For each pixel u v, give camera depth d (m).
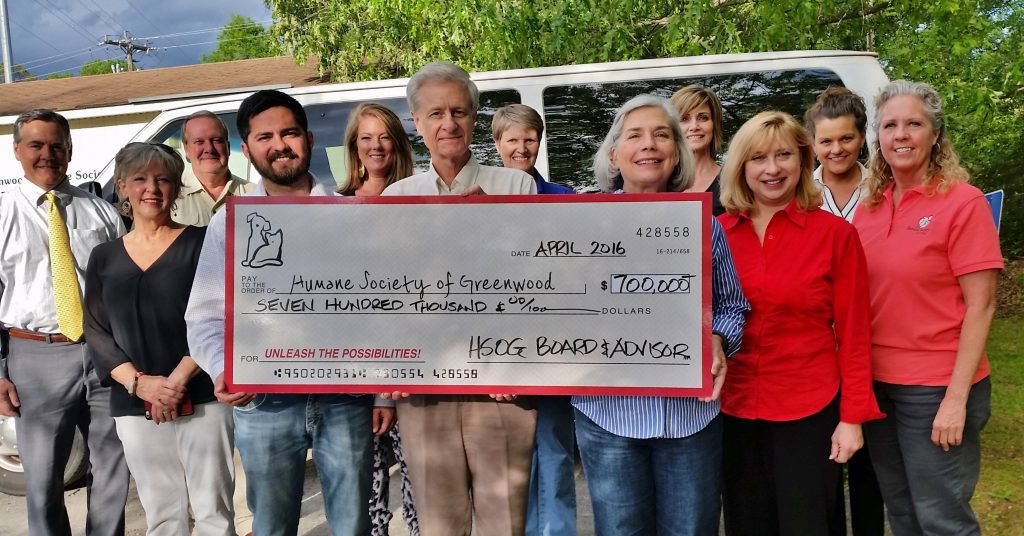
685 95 3.80
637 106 2.40
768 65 4.27
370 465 2.69
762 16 6.44
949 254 2.43
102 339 2.89
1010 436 4.66
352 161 3.60
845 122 3.36
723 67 4.29
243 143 2.71
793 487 2.43
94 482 3.17
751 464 2.54
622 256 2.36
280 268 2.46
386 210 2.43
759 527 2.56
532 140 3.82
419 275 2.44
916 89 2.50
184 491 2.97
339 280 2.45
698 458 2.35
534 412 2.49
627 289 2.36
